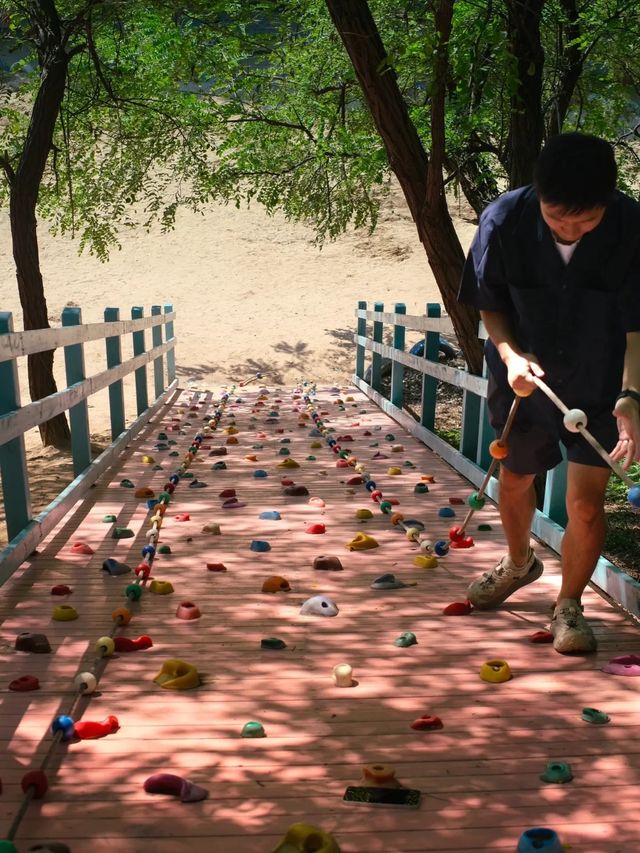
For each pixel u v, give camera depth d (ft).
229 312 67.21
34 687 12.10
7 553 16.55
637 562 23.98
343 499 23.43
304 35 45.65
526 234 11.62
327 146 43.34
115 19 41.39
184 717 11.32
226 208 85.61
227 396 45.93
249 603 15.55
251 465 28.17
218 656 13.25
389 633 14.16
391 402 38.83
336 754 10.41
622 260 11.30
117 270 74.33
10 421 16.65
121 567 17.17
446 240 24.52
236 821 9.08
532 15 25.27
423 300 69.26
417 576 17.02
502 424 12.97
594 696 11.91
